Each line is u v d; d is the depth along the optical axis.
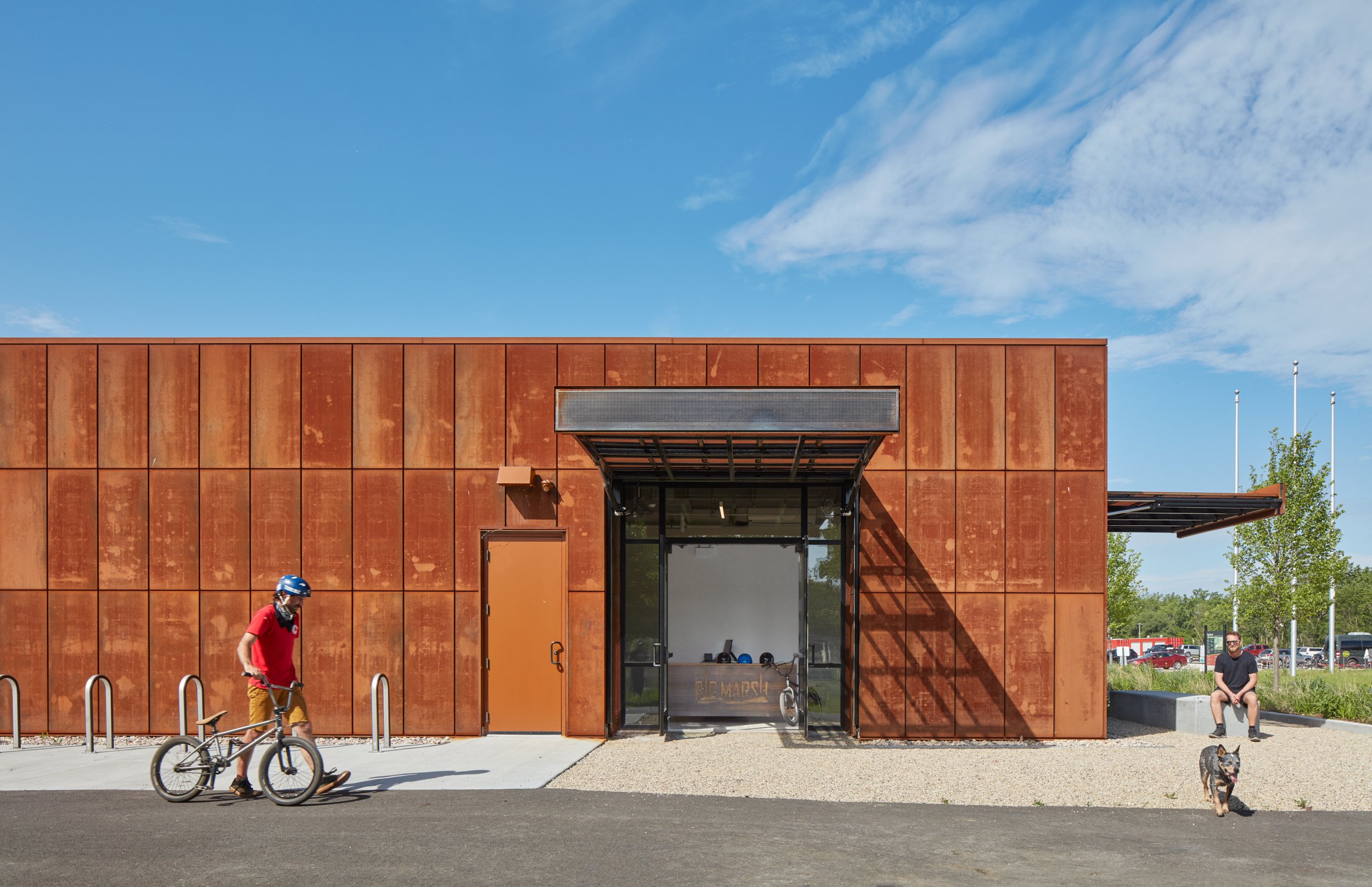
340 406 11.12
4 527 11.15
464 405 11.09
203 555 11.06
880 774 8.55
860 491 11.03
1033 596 10.91
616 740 10.55
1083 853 5.98
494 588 11.00
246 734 7.21
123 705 10.97
